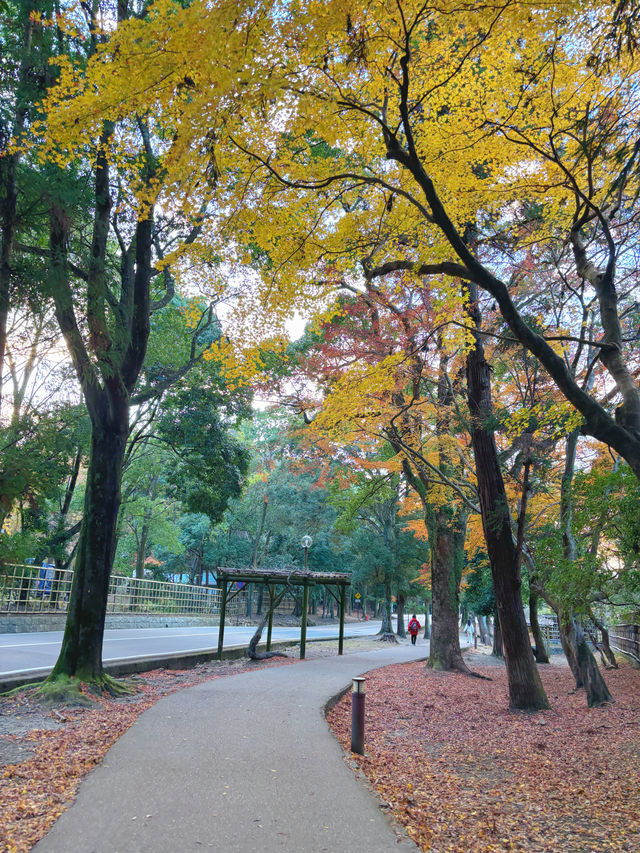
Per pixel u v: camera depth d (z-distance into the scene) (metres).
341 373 12.33
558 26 5.54
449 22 5.37
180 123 4.84
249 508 43.53
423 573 31.53
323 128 5.79
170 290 12.56
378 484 18.56
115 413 10.43
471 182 7.57
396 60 5.64
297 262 7.08
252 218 6.65
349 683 11.97
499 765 7.93
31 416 8.00
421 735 9.69
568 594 9.84
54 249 8.63
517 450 14.34
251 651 16.64
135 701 9.44
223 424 21.20
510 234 9.91
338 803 4.75
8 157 7.38
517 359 12.32
